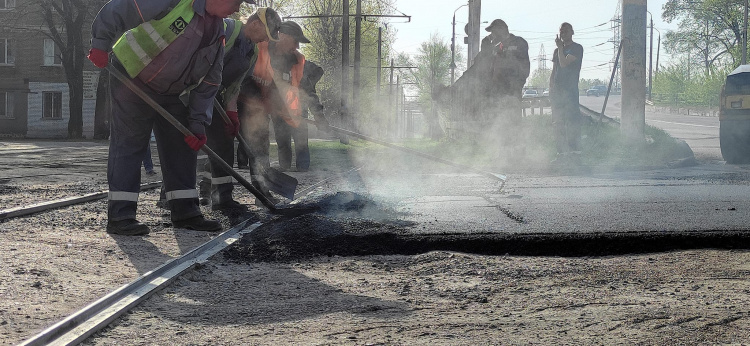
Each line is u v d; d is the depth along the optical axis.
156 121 5.28
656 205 6.45
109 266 3.93
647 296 3.46
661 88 72.06
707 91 60.22
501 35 13.68
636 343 2.70
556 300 3.40
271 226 5.28
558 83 12.19
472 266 4.18
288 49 7.48
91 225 5.37
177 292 3.58
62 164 13.15
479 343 2.72
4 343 2.56
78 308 3.06
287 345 2.71
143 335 2.83
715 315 3.07
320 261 4.47
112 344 2.71
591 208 6.30
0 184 8.66
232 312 3.21
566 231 4.87
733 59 65.00
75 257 4.11
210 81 5.18
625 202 6.75
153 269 3.87
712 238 4.74
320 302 3.41
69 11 37.31
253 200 7.27
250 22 6.12
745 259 4.30
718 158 14.07
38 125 43.06
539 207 6.46
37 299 3.17
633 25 12.87
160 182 8.91
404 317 3.12
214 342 2.76
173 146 5.32
